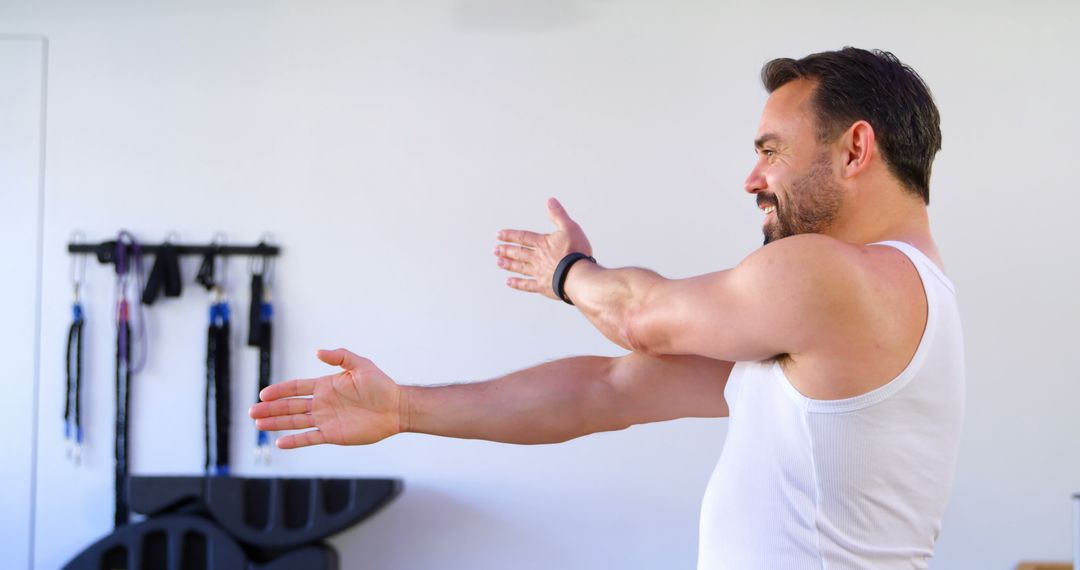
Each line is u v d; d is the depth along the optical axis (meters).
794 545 1.25
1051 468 3.77
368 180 3.97
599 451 3.88
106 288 3.98
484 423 1.53
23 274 3.98
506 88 3.96
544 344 3.92
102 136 4.00
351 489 3.62
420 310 3.94
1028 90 3.84
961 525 3.77
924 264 1.26
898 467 1.24
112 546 3.60
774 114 1.39
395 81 3.98
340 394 1.49
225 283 3.97
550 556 3.86
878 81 1.34
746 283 1.23
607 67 3.93
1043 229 3.81
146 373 3.96
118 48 4.02
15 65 4.01
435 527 3.88
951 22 3.86
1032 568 3.66
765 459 1.28
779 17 3.90
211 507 3.62
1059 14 3.84
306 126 3.99
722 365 1.52
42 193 3.99
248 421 3.94
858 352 1.20
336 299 3.95
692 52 3.92
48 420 3.95
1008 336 3.80
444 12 3.98
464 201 3.95
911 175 1.36
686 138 3.90
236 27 4.01
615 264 3.89
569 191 3.92
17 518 3.93
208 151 3.99
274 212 3.97
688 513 3.85
